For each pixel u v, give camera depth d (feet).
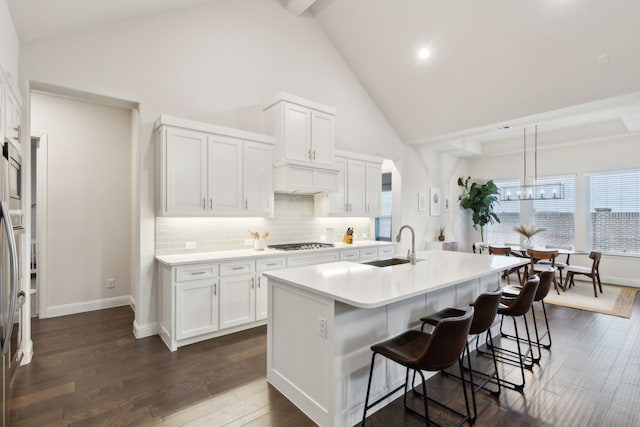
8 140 6.64
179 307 10.12
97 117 14.29
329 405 6.40
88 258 14.05
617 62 11.73
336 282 7.22
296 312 7.32
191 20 12.28
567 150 21.85
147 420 6.70
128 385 8.01
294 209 15.52
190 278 10.33
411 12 13.84
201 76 12.45
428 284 7.07
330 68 16.87
